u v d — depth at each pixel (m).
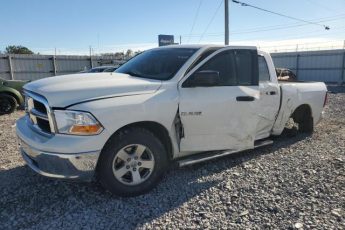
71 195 3.99
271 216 3.52
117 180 3.83
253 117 4.84
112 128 3.64
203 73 4.23
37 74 28.22
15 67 27.12
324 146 6.11
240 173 4.71
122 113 3.70
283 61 37.25
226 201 3.86
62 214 3.56
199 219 3.47
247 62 4.93
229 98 4.52
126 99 3.80
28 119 4.27
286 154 5.61
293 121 6.91
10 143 6.39
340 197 3.94
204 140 4.45
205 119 4.35
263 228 3.29
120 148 3.77
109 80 4.08
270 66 5.52
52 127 3.59
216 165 5.03
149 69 4.65
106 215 3.55
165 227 3.32
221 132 4.55
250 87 4.86
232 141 4.70
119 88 3.87
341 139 6.65
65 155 3.47
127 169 3.89
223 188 4.21
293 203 3.79
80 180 3.64
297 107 6.12
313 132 7.07
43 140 3.62
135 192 3.94
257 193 4.06
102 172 3.76
